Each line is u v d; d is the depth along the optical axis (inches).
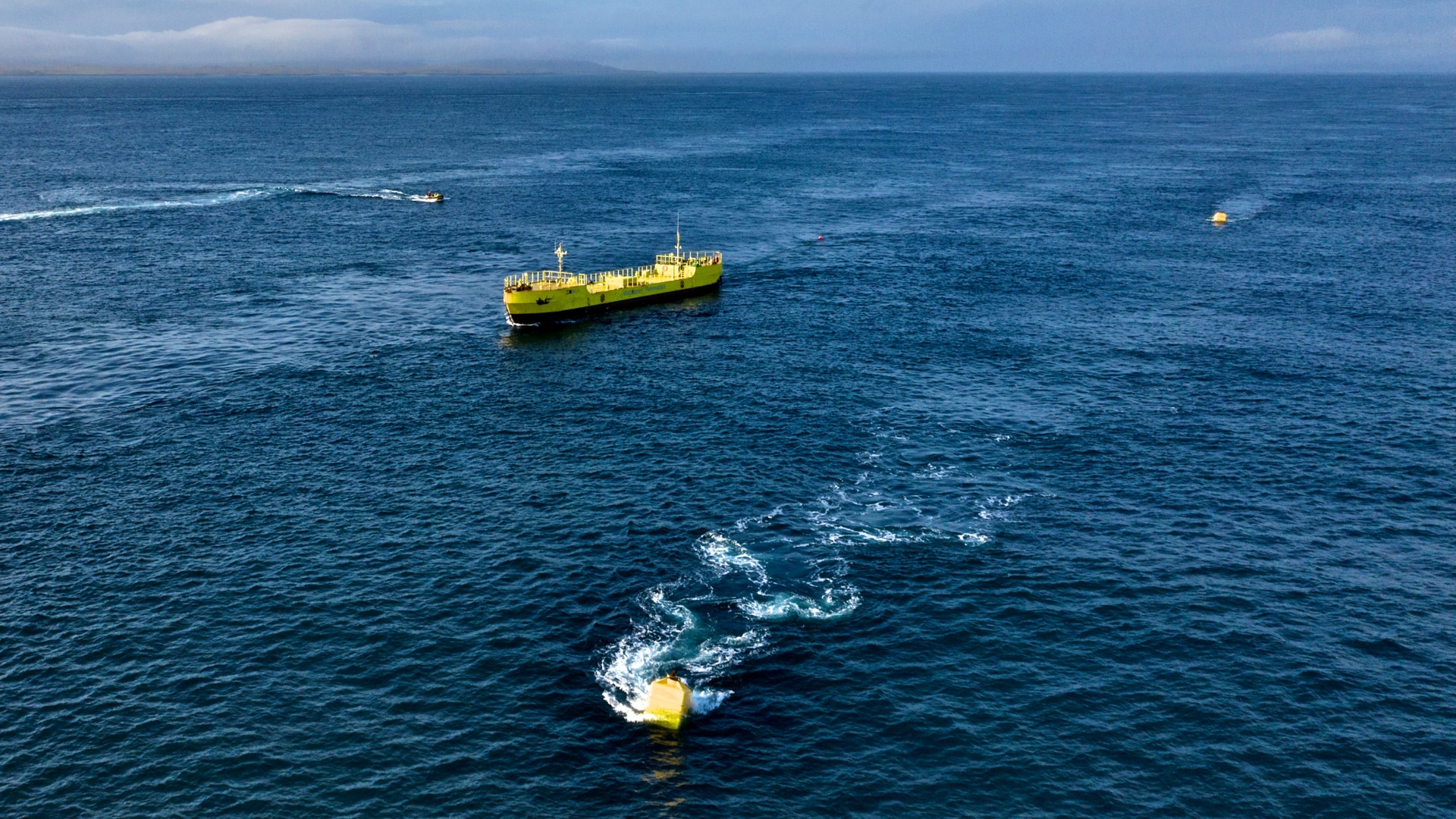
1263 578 2368.4
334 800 1694.1
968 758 1793.8
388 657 2057.1
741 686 1989.4
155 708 1903.3
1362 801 1699.1
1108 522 2637.8
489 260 5748.0
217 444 3100.4
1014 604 2255.2
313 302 4776.1
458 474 2908.5
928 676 2016.5
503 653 2076.8
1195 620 2194.9
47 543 2480.3
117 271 5285.4
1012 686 1984.5
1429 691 1971.0
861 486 2839.6
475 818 1660.9
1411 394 3558.1
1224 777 1752.0
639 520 2632.9
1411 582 2356.1
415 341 4205.2
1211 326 4411.9
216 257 5669.3
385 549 2476.6
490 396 3563.0
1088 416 3366.1
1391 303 4766.2
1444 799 1706.4
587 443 3142.2
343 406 3440.0
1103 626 2175.2
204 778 1737.2
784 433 3221.0
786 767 1776.6
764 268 5639.8
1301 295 4943.4
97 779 1733.5
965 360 3964.1
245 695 1940.2
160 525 2581.2
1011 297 4963.1
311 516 2637.8
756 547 2501.2
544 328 4453.7
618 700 1943.9
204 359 3895.2
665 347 4170.8
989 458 3034.0
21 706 1902.1
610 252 6018.7
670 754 1806.1
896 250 6117.1
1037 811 1676.9
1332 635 2145.7
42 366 3786.9
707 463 2987.2
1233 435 3198.8
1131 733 1856.5
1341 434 3211.1
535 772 1759.4
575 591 2303.2
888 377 3767.2
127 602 2237.9
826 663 2059.5
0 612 2186.3
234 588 2294.5
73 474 2869.1
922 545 2509.8
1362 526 2620.6
